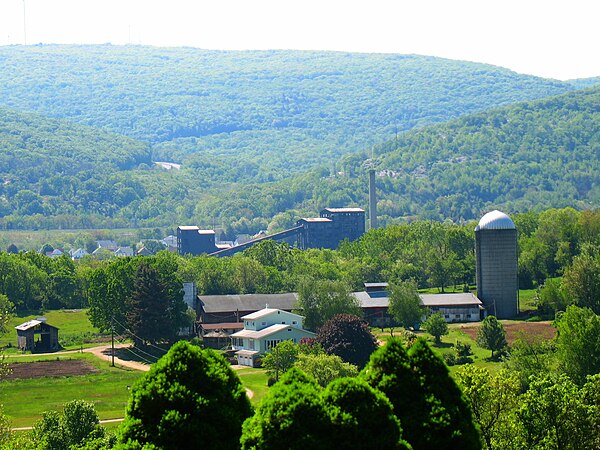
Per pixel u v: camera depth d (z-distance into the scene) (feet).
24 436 425.69
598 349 499.51
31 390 644.27
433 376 258.57
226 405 256.52
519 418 350.64
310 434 233.96
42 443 385.09
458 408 258.16
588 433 344.49
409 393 256.32
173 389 251.39
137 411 254.27
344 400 240.12
